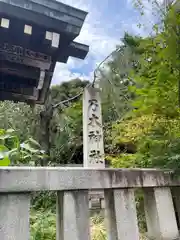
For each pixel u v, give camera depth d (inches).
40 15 121.4
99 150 169.5
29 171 33.8
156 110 64.6
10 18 118.8
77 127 267.9
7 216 30.9
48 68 143.1
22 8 115.7
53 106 260.8
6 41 131.3
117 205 39.8
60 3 126.3
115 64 201.0
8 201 31.6
